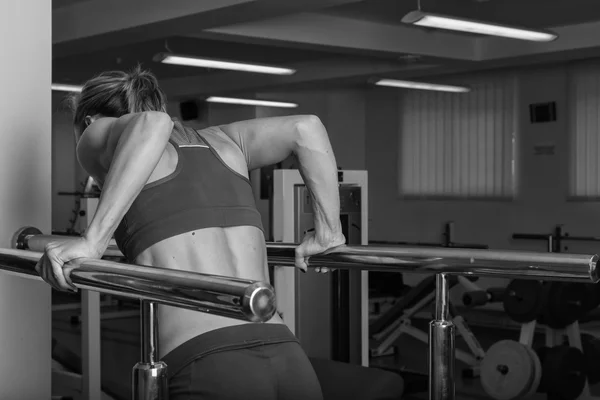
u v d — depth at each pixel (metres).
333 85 9.74
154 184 1.26
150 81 1.48
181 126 1.36
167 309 1.25
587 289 5.17
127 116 1.28
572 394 4.94
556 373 4.84
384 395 1.57
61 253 1.09
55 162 11.73
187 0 5.49
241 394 1.19
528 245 8.98
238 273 1.29
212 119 11.13
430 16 5.15
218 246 1.27
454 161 9.66
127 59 9.00
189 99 10.92
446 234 8.45
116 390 5.00
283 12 5.43
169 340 1.24
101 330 7.59
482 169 9.38
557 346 5.02
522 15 6.84
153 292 0.91
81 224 5.39
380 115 10.56
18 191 1.83
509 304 5.32
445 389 1.24
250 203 1.35
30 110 1.86
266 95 10.49
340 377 1.63
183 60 6.80
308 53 8.70
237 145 1.41
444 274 1.27
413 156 10.12
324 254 1.42
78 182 11.89
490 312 8.89
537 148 8.88
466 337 6.05
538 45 7.38
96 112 1.46
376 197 10.59
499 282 9.13
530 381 4.77
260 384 1.20
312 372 1.28
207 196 1.29
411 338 7.69
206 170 1.31
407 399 4.99
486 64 8.05
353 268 1.40
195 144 1.33
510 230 9.14
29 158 1.85
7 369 1.83
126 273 0.97
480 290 6.08
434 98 9.87
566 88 8.60
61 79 10.46
